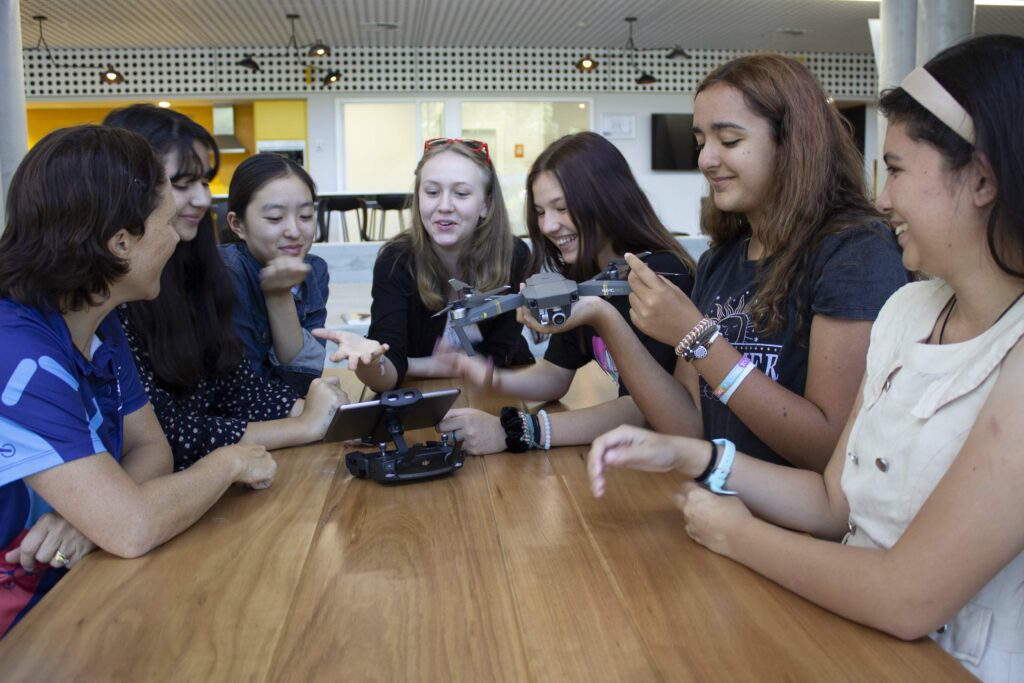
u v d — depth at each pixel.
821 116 1.28
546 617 0.88
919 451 0.90
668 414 1.44
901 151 0.88
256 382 1.75
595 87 10.62
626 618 0.87
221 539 1.10
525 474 1.35
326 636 0.85
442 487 1.29
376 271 2.08
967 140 0.82
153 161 1.13
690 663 0.79
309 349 2.04
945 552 0.79
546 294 1.27
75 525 1.07
